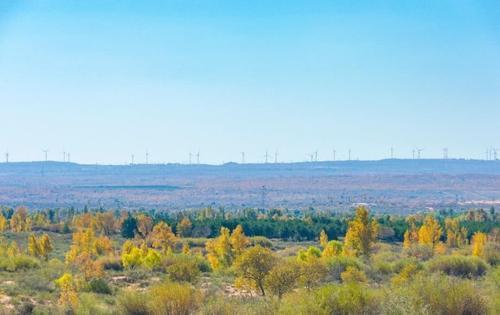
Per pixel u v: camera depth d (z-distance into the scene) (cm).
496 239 9700
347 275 4916
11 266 6191
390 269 6062
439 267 5684
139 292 3381
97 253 8612
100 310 3394
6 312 3431
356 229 7681
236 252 7362
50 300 4044
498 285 3288
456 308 2503
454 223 11200
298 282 4000
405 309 2309
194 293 3144
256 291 4319
